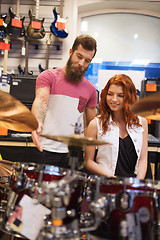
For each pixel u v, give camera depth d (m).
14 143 2.61
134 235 1.06
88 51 1.76
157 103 1.23
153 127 3.17
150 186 1.11
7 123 1.48
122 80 1.67
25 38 3.49
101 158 1.74
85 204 1.23
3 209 1.29
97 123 1.76
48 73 1.82
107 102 1.72
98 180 1.13
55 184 0.99
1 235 1.43
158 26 4.18
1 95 1.11
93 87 1.97
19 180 1.15
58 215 0.99
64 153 1.80
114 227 1.08
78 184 1.21
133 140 1.72
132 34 4.19
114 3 3.96
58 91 1.81
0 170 1.52
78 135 1.05
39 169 1.19
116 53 4.19
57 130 1.79
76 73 1.79
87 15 4.18
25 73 3.44
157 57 4.17
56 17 3.55
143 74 3.43
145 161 1.75
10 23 3.40
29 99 2.95
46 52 3.67
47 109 1.83
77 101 1.84
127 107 1.69
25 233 1.10
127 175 1.67
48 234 1.00
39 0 3.73
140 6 4.04
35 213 1.11
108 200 1.10
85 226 1.16
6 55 3.36
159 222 1.11
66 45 3.71
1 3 3.77
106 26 4.20
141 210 1.08
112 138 1.71
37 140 1.52
